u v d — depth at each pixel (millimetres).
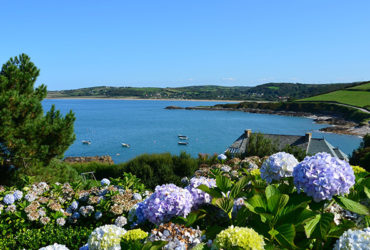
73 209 6816
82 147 69125
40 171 12320
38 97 13633
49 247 2766
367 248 2051
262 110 185375
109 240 2877
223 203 2885
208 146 70062
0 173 11844
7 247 5820
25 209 6512
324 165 2533
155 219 3223
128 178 8102
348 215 3080
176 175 16516
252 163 6793
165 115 161750
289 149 15484
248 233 2086
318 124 120438
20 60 13266
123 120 133250
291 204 2527
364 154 31234
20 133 11578
